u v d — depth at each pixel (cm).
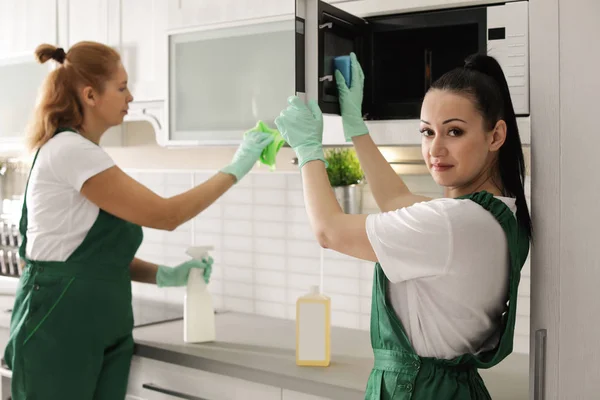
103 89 219
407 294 141
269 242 271
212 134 235
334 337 237
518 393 174
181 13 240
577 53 132
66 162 207
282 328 248
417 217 130
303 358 197
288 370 191
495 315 141
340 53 187
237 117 228
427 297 138
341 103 181
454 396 139
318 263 259
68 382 205
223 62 229
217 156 282
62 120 218
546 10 134
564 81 133
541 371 137
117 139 305
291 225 265
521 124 175
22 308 211
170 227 216
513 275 133
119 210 209
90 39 270
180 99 242
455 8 184
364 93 197
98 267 211
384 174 178
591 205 132
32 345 206
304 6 170
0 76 293
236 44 226
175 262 296
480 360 140
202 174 287
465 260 129
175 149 294
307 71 170
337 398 176
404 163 233
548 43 134
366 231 135
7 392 230
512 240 133
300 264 264
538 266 137
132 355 222
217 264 286
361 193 239
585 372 133
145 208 209
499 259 133
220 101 232
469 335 139
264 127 221
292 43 213
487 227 129
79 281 208
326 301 196
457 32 192
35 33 284
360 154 181
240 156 223
